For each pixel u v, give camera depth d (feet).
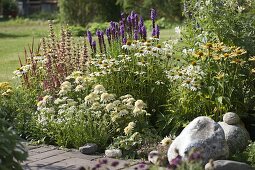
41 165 19.10
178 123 21.30
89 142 21.18
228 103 20.76
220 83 20.61
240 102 21.02
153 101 23.13
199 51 21.38
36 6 176.04
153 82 23.18
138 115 21.39
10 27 117.70
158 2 92.79
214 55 20.93
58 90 24.43
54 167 18.83
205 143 17.53
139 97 23.11
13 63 48.03
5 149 14.15
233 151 19.02
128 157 19.90
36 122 22.61
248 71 21.45
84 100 23.00
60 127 21.88
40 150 21.15
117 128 21.50
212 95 20.85
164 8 92.48
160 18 94.68
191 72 20.98
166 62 23.47
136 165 18.84
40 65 26.73
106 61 23.20
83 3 100.01
